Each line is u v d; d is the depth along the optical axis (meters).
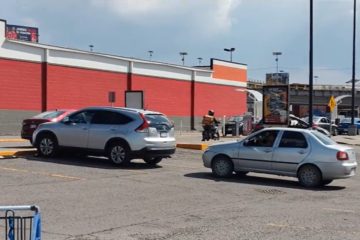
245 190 13.25
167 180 14.41
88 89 41.50
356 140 39.53
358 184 15.36
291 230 8.65
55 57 38.78
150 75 47.84
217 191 12.89
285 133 14.94
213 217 9.64
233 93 59.25
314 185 14.31
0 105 34.97
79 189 12.33
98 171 15.47
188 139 32.25
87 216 9.47
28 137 21.17
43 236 7.95
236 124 37.31
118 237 7.98
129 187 12.93
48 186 12.55
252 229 8.66
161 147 16.91
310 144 14.52
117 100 44.41
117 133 16.72
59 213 9.65
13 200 10.67
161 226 8.80
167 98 50.06
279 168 14.77
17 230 5.46
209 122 30.23
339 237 8.22
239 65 60.28
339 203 11.70
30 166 15.74
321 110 100.25
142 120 16.72
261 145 15.11
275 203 11.45
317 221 9.46
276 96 28.62
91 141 17.11
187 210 10.30
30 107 36.94
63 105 39.38
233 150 15.38
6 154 17.69
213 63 56.16
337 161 14.15
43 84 37.91
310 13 32.09
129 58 45.41
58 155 18.66
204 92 54.88
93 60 41.94
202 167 17.94
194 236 8.09
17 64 36.09
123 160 16.67
